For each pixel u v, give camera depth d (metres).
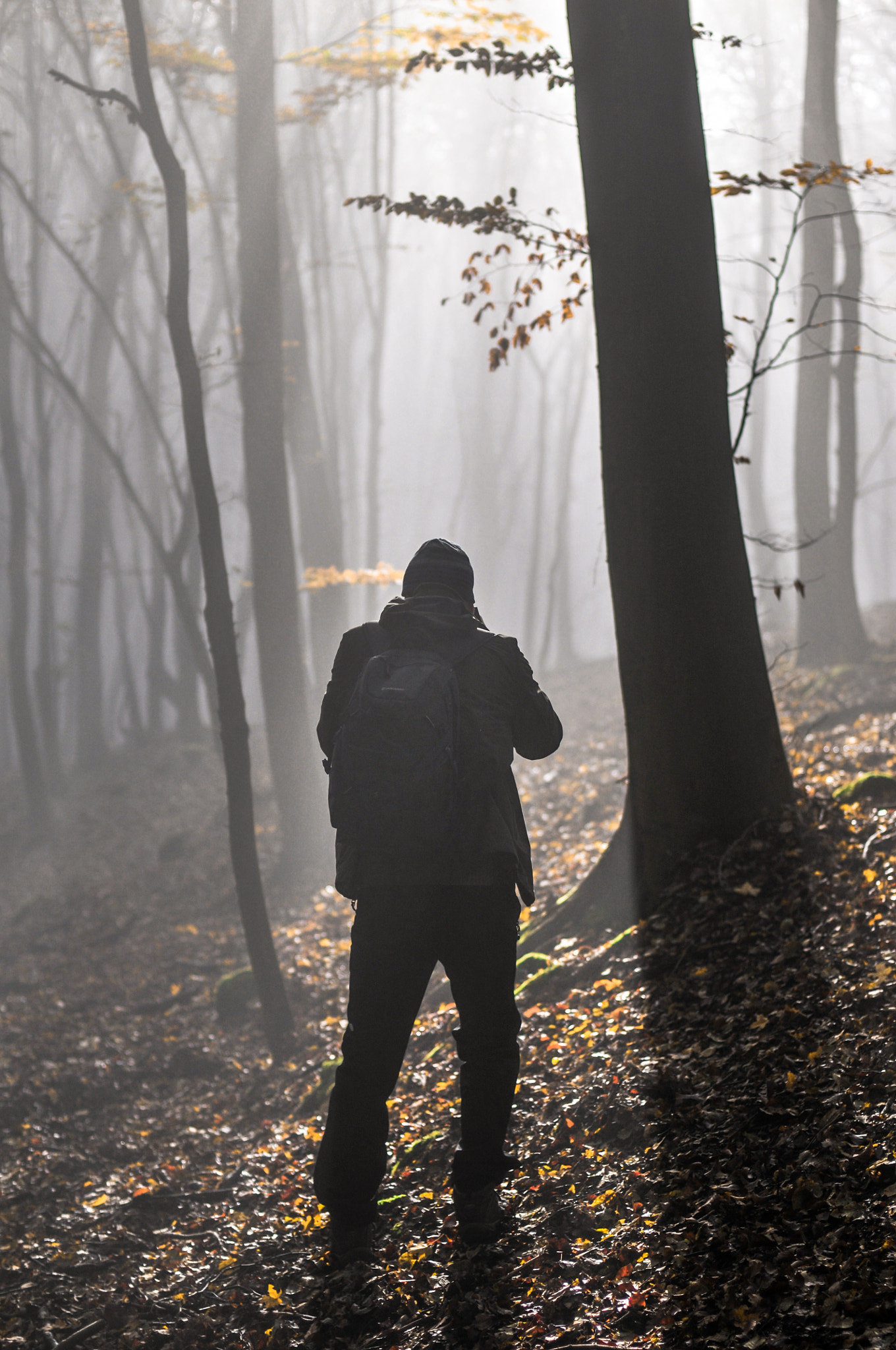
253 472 12.01
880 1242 2.69
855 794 6.35
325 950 9.52
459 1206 3.36
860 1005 3.91
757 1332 2.54
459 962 3.29
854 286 12.84
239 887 7.27
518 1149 3.95
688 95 5.60
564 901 6.44
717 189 6.25
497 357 7.22
